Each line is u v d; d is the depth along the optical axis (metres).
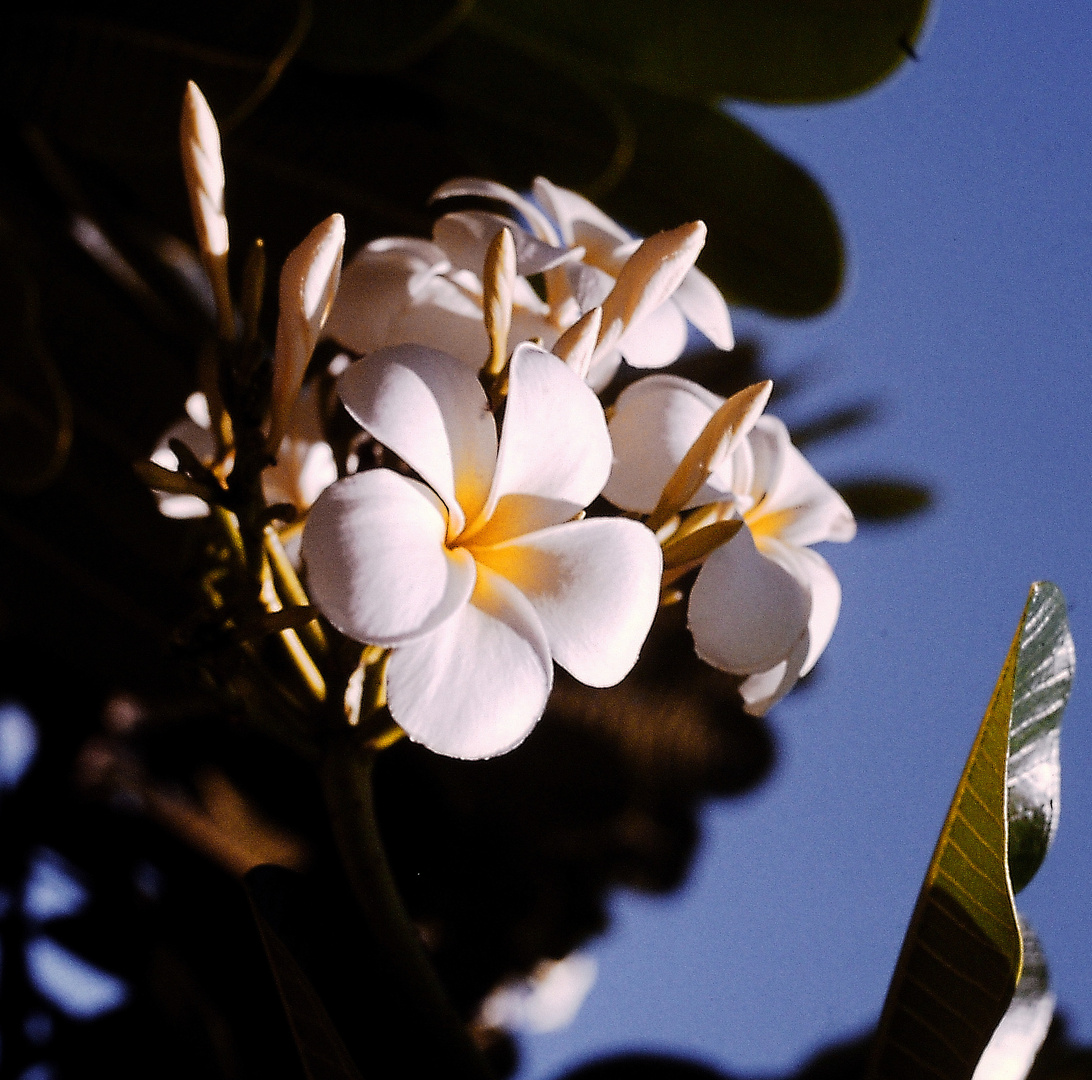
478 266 0.91
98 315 1.07
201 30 0.97
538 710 0.83
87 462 1.06
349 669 0.88
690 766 1.07
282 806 1.06
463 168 1.06
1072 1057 0.98
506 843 1.06
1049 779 0.90
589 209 0.95
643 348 0.92
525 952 1.05
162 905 1.04
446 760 1.06
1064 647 0.90
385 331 0.91
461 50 1.04
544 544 0.85
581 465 0.86
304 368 0.86
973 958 0.87
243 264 1.07
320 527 0.83
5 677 1.07
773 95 1.06
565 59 1.05
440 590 0.83
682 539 0.88
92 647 1.07
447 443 0.85
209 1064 1.00
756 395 0.88
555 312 0.93
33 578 1.07
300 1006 0.85
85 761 1.06
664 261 0.88
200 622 0.87
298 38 0.97
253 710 0.88
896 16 1.03
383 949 0.87
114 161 1.06
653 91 1.06
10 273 1.02
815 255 1.07
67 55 0.97
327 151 1.05
